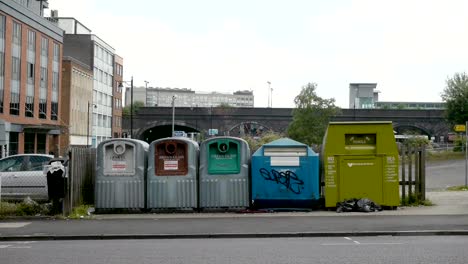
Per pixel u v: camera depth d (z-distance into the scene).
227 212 17.17
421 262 9.16
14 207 16.55
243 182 17.22
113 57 101.75
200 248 11.12
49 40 69.81
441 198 20.67
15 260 9.80
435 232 12.91
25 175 20.44
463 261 9.23
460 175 41.47
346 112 91.31
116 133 103.69
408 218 15.13
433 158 60.03
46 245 11.88
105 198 17.11
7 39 57.88
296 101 71.62
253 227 13.98
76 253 10.57
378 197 17.11
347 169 17.12
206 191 17.19
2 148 50.94
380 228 13.45
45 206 16.59
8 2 57.78
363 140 17.25
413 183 18.39
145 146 17.89
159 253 10.48
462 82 70.56
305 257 9.82
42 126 61.56
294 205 17.12
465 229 13.12
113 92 101.81
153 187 17.16
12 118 59.38
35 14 64.88
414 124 92.50
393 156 17.12
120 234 13.14
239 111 96.44
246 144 17.38
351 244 11.45
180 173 17.22
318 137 69.94
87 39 88.69
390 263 9.12
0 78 56.69
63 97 77.56
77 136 81.44
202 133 97.31
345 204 16.91
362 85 151.62
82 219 15.84
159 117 99.06
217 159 17.31
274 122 96.44
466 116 68.56
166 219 15.71
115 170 17.22
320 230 13.31
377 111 91.94
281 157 17.12
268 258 9.76
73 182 16.81
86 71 85.31
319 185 17.66
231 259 9.70
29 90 64.00
